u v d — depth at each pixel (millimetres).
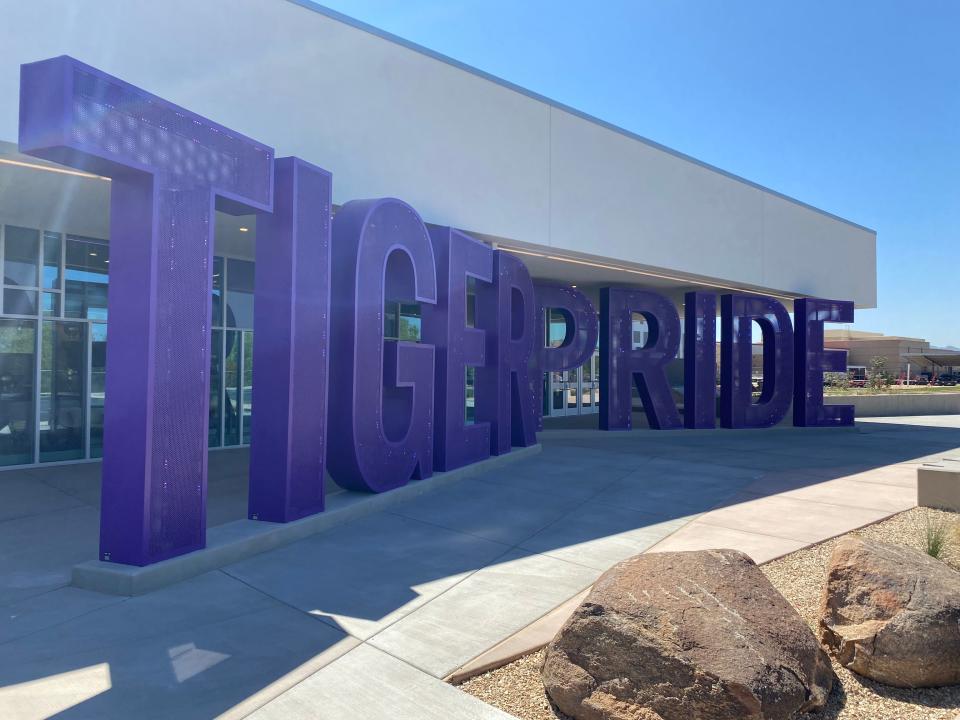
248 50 9617
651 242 17000
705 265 18562
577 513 8836
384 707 3809
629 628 3672
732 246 19406
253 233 12164
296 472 7480
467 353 11633
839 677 4277
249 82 9625
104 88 5293
